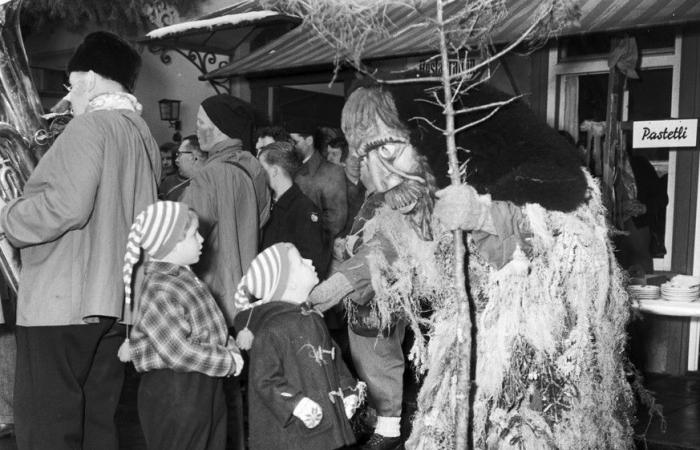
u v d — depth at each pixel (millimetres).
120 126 3357
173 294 3223
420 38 5320
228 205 4152
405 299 2855
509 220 2580
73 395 3260
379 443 4371
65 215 3139
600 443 2727
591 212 2785
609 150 5914
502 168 2674
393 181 2861
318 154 6711
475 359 2658
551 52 6750
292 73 7695
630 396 2953
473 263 2703
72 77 3504
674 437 4738
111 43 3531
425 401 2803
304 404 3209
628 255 6172
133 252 3207
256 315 3340
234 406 3998
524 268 2605
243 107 4445
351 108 2902
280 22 8203
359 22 2777
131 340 3230
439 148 2754
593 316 2711
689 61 6180
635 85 6508
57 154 3217
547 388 2639
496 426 2623
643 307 5539
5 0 3656
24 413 3275
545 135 2713
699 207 6246
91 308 3180
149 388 3264
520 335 2611
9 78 3775
